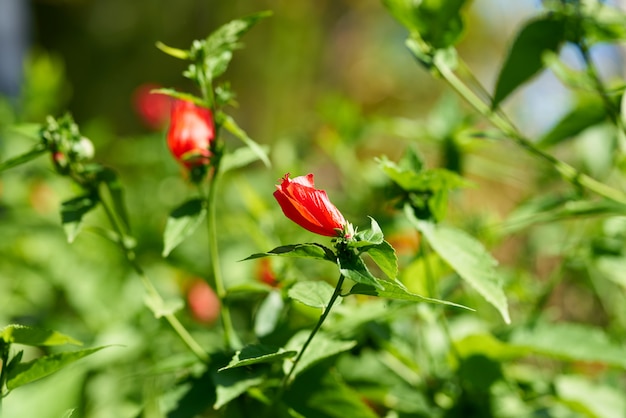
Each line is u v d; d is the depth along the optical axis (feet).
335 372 2.60
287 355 2.24
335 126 3.56
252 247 3.48
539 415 2.72
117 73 9.50
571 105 3.09
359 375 2.80
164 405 2.47
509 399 2.73
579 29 2.72
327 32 10.32
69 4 9.66
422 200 2.47
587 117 2.83
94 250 3.67
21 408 2.79
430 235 2.43
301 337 2.44
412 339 2.93
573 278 3.42
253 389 2.47
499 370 2.60
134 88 9.47
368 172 3.25
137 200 4.26
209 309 3.34
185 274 3.49
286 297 2.53
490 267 2.41
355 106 3.54
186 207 2.49
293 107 9.47
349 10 10.53
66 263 3.61
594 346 2.61
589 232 3.14
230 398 2.38
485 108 2.74
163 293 3.48
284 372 2.42
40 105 4.03
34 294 3.67
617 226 2.97
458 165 3.10
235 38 2.44
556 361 3.32
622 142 3.00
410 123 3.23
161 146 4.33
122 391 3.08
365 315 2.54
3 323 3.49
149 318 3.21
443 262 2.64
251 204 3.17
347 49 10.40
